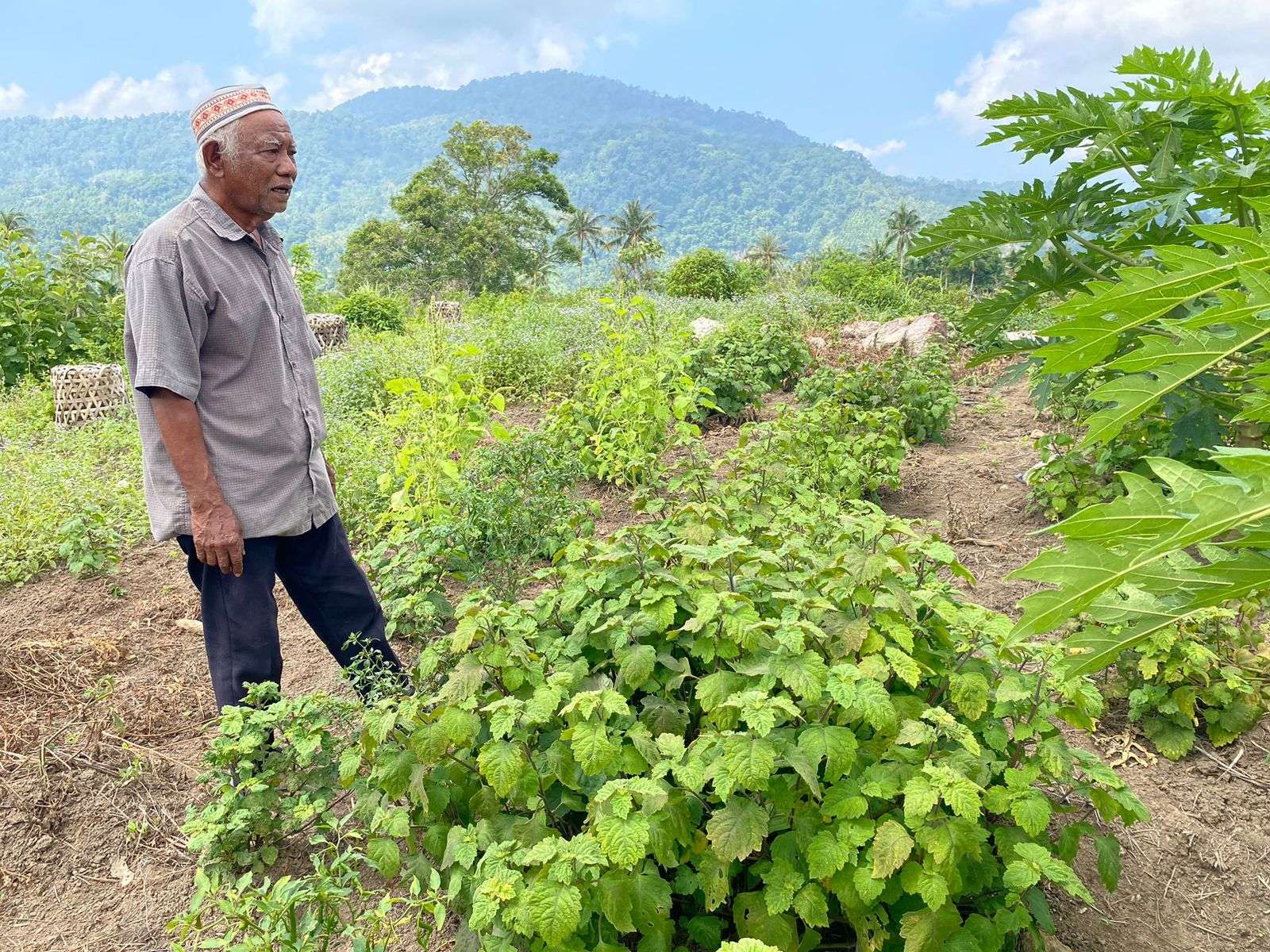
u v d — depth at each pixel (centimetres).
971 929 201
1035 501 518
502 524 434
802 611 251
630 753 226
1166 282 128
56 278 1099
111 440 769
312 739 259
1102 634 126
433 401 462
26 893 276
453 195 5803
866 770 215
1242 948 235
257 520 290
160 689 384
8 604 477
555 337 1208
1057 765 215
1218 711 308
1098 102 349
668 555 281
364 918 219
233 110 267
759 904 211
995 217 380
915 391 728
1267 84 317
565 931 182
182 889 277
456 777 250
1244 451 93
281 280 301
